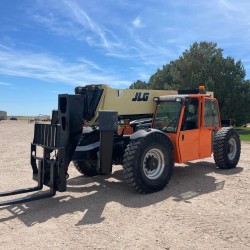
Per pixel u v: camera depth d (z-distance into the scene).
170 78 35.91
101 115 6.22
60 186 5.75
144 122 8.02
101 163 6.30
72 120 6.24
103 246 4.11
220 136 8.51
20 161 10.74
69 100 6.16
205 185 7.05
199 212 5.33
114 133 6.79
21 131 30.06
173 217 5.12
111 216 5.21
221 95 26.52
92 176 8.12
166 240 4.26
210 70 27.52
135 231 4.58
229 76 27.12
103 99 6.96
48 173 6.09
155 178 6.54
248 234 4.43
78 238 4.37
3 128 36.34
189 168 8.88
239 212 5.32
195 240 4.25
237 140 8.98
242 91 27.08
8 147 15.24
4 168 9.41
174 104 7.54
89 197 6.27
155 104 8.02
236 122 27.81
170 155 6.78
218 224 4.79
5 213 5.41
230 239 4.27
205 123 8.05
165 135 6.71
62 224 4.89
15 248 4.08
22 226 4.83
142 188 6.32
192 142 7.61
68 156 6.16
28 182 7.58
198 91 8.45
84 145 6.90
